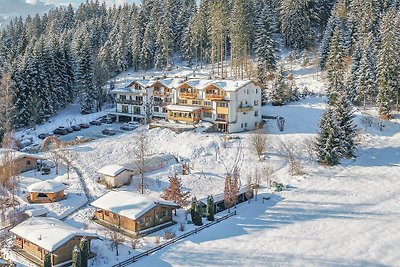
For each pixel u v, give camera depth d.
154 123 80.50
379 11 107.69
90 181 57.34
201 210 45.94
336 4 121.38
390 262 38.53
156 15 131.00
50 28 147.88
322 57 104.44
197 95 80.81
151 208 44.38
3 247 41.88
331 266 37.78
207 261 38.28
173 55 129.62
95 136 79.88
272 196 53.31
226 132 75.50
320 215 47.88
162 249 40.41
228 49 125.81
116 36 135.75
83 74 97.62
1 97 82.81
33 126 86.44
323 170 60.56
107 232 44.03
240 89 76.38
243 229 44.78
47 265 36.28
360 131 72.31
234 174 51.44
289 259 38.84
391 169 60.19
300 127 74.56
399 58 78.38
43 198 51.47
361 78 83.75
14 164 57.97
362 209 49.22
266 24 104.62
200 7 121.06
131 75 121.19
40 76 89.69
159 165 61.00
